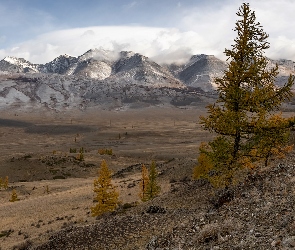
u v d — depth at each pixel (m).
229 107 19.02
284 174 17.50
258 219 12.28
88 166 139.88
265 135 18.39
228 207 15.91
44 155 149.75
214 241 11.70
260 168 23.11
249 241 10.41
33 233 38.41
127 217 23.23
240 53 18.75
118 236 19.52
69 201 57.22
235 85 18.38
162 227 18.33
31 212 51.62
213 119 19.05
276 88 18.17
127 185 66.25
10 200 74.75
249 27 18.39
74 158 147.75
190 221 16.19
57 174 126.25
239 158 19.70
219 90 19.12
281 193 14.48
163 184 58.62
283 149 25.66
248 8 18.33
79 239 21.03
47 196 66.75
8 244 34.47
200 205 24.45
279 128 18.19
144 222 20.80
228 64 19.16
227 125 18.44
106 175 42.59
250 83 18.53
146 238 17.30
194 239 12.62
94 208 42.19
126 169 102.94
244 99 18.14
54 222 43.34
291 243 9.01
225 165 19.92
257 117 18.47
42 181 108.06
